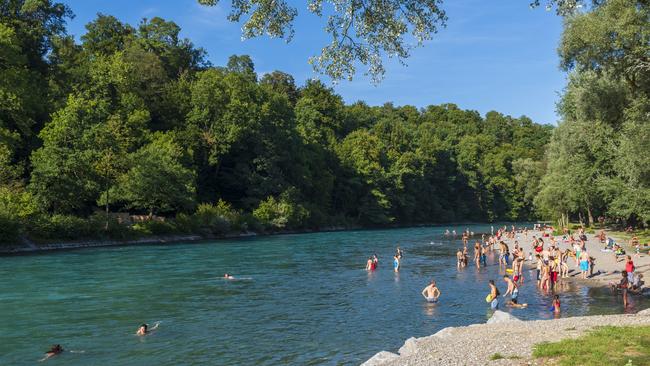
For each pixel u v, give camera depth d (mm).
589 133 50250
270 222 82312
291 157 94562
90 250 48625
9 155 52875
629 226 72688
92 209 63656
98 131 57656
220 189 89688
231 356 15828
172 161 68625
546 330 14789
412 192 125062
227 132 84938
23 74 61656
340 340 17812
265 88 101312
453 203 143500
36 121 64688
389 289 29000
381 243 65250
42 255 43156
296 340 17781
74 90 75562
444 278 33688
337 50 13039
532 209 151500
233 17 12867
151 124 86875
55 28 75625
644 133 30438
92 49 104625
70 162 52438
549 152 69250
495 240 56812
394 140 133875
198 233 67875
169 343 17297
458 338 14625
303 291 28125
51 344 17125
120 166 59625
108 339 17781
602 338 11922
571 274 34094
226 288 28844
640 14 25625
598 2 27438
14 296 25281
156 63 95562
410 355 12617
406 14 12805
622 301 24797
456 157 150500
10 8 69625
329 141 119375
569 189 60688
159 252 48062
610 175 56094
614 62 27812
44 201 52062
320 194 102875
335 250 54250
